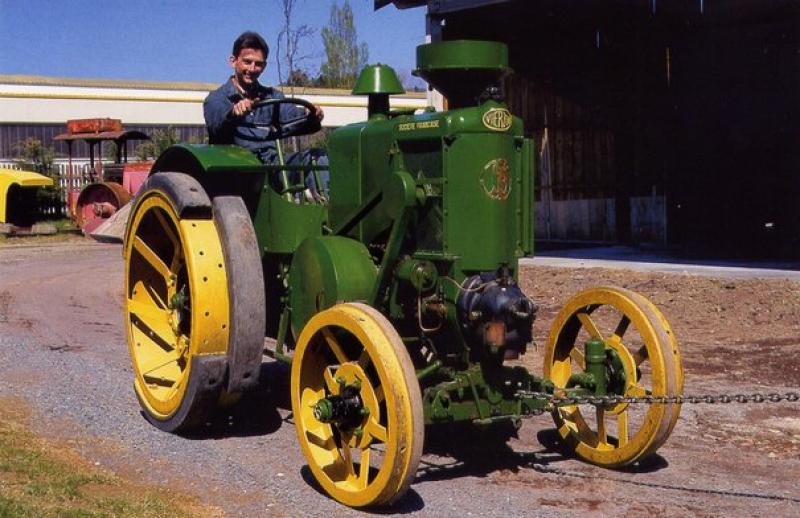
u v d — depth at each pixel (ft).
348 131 18.75
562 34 60.34
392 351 14.58
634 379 17.58
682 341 30.22
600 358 17.51
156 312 21.86
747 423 21.08
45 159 103.60
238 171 19.51
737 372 25.84
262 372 25.55
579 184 62.13
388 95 19.29
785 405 22.48
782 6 52.85
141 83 142.00
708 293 36.73
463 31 56.24
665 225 57.41
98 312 37.22
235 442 19.20
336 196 18.90
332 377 16.11
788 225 53.06
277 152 20.95
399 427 14.33
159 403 19.75
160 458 17.94
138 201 20.85
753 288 36.78
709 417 21.53
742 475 17.56
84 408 21.36
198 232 18.70
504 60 17.06
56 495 15.19
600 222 61.00
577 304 18.81
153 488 16.20
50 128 133.69
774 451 19.08
